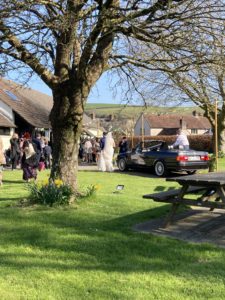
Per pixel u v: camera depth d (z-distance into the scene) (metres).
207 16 8.07
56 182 9.38
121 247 6.41
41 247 6.41
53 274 5.27
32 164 15.72
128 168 21.58
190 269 5.45
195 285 4.91
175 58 8.91
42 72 9.40
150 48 9.67
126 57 9.76
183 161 18.70
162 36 8.49
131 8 8.06
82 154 32.59
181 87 9.84
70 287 4.86
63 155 9.68
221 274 5.27
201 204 7.23
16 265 5.60
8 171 21.30
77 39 8.63
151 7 7.89
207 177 7.51
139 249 6.32
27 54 9.16
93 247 6.40
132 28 8.14
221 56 8.55
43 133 38.34
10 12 7.86
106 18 8.24
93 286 4.89
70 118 9.48
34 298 4.59
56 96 9.54
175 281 5.03
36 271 5.37
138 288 4.82
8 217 8.27
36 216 8.34
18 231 7.30
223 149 30.88
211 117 30.92
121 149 25.70
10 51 9.06
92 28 8.41
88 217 8.33
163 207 9.36
